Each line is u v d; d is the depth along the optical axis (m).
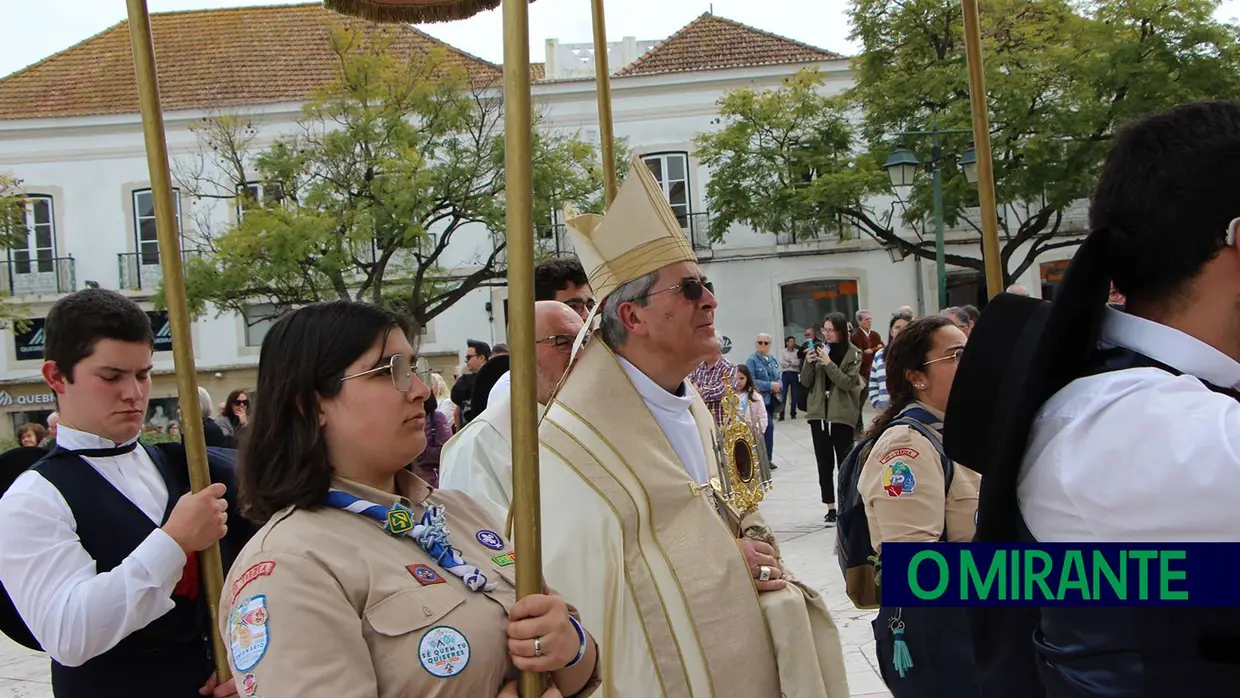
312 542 1.52
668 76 20.84
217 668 2.33
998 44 16.61
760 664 2.21
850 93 18.00
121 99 20.73
